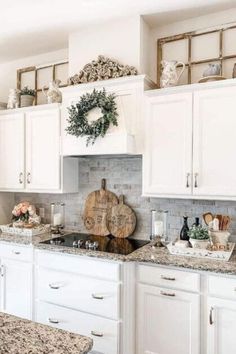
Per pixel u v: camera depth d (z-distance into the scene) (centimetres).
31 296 252
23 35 280
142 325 210
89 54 268
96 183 293
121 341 209
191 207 250
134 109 237
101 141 236
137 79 235
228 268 183
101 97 239
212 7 235
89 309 221
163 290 202
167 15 246
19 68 342
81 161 301
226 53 240
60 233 293
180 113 222
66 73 313
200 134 215
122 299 209
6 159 306
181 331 196
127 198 277
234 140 205
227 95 207
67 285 232
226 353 182
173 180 225
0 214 331
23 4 225
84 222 296
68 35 280
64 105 269
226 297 183
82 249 231
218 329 185
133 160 275
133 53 249
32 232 282
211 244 212
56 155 276
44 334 103
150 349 207
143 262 208
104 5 228
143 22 252
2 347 94
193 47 252
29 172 292
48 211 324
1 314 122
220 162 209
